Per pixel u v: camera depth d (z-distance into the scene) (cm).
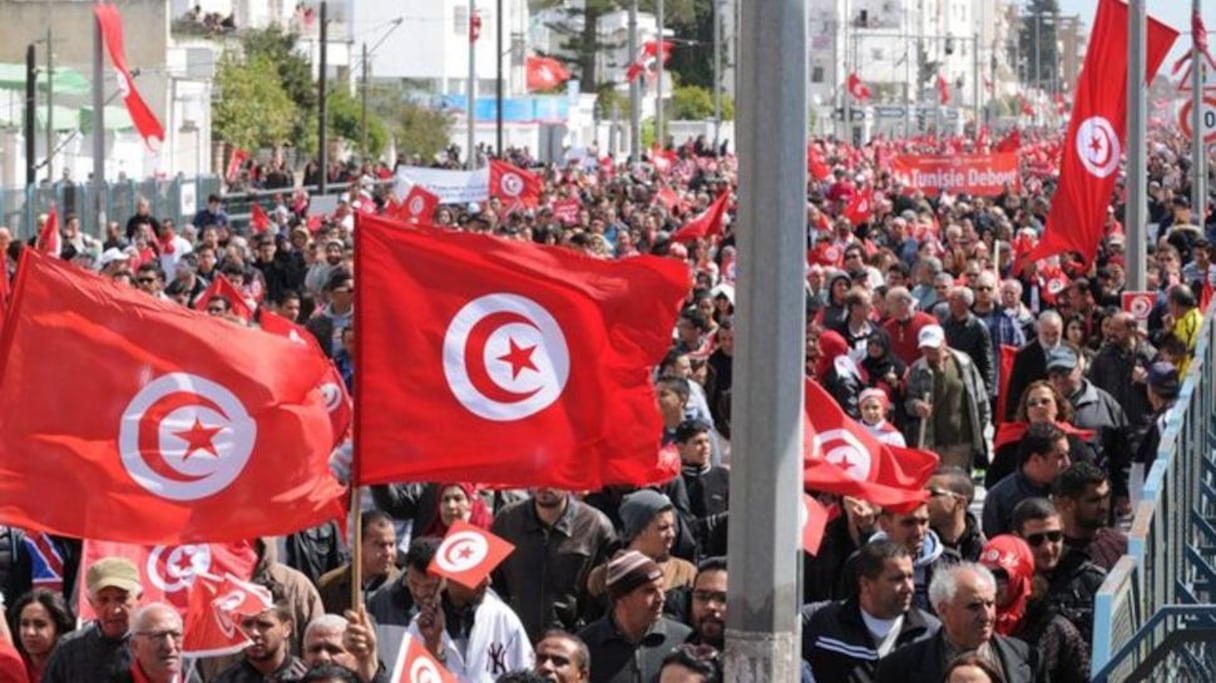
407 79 11800
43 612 1258
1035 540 1238
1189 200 5191
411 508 1561
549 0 13475
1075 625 1202
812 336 2169
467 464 1141
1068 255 3406
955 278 3278
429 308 1134
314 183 7794
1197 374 1773
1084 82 2778
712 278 3089
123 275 2747
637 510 1364
